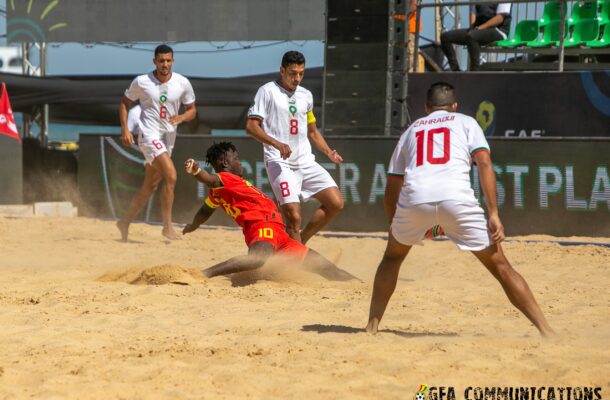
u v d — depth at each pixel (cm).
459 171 1550
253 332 1659
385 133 4428
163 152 3450
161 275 2334
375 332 1647
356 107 4456
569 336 1602
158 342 1559
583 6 5378
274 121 2647
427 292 2267
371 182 4003
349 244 3581
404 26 4422
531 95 4444
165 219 3547
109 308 1947
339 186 4047
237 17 6053
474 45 4984
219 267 2320
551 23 5353
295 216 2598
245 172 4150
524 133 4466
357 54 4431
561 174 3806
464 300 2144
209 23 6084
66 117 6762
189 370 1341
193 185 4228
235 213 2391
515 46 5350
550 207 3825
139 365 1371
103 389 1222
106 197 4453
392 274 1636
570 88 4391
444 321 1847
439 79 4541
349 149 4025
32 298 2056
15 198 5053
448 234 1577
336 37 4456
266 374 1309
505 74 4469
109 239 3644
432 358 1405
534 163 3831
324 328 1716
